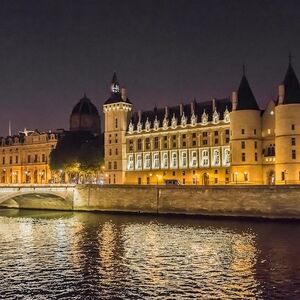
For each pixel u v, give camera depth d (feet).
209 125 449.89
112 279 152.56
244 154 404.36
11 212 400.67
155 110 506.07
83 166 501.97
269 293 135.85
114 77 519.19
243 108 407.44
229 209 326.03
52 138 618.03
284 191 305.73
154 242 221.46
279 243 213.25
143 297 133.49
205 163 452.76
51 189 386.11
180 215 346.54
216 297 132.77
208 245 211.00
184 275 156.56
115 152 505.66
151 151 485.97
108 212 383.86
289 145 369.91
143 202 367.04
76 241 227.61
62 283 148.36
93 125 628.69
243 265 170.30
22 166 647.56
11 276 157.58
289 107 371.15
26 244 220.02
